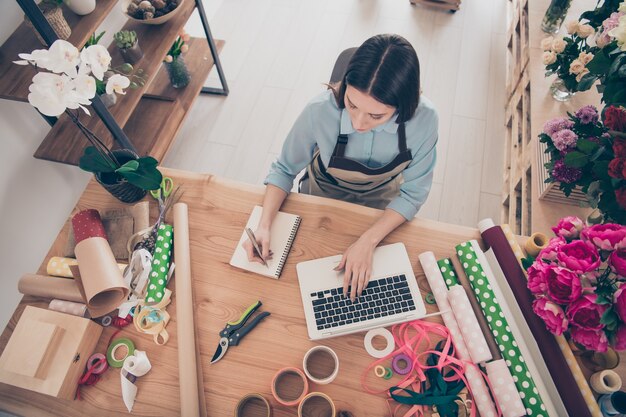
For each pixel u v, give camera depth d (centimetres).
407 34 315
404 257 122
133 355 111
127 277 118
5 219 183
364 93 100
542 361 101
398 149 134
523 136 212
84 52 108
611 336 87
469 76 292
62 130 187
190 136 274
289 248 126
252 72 300
